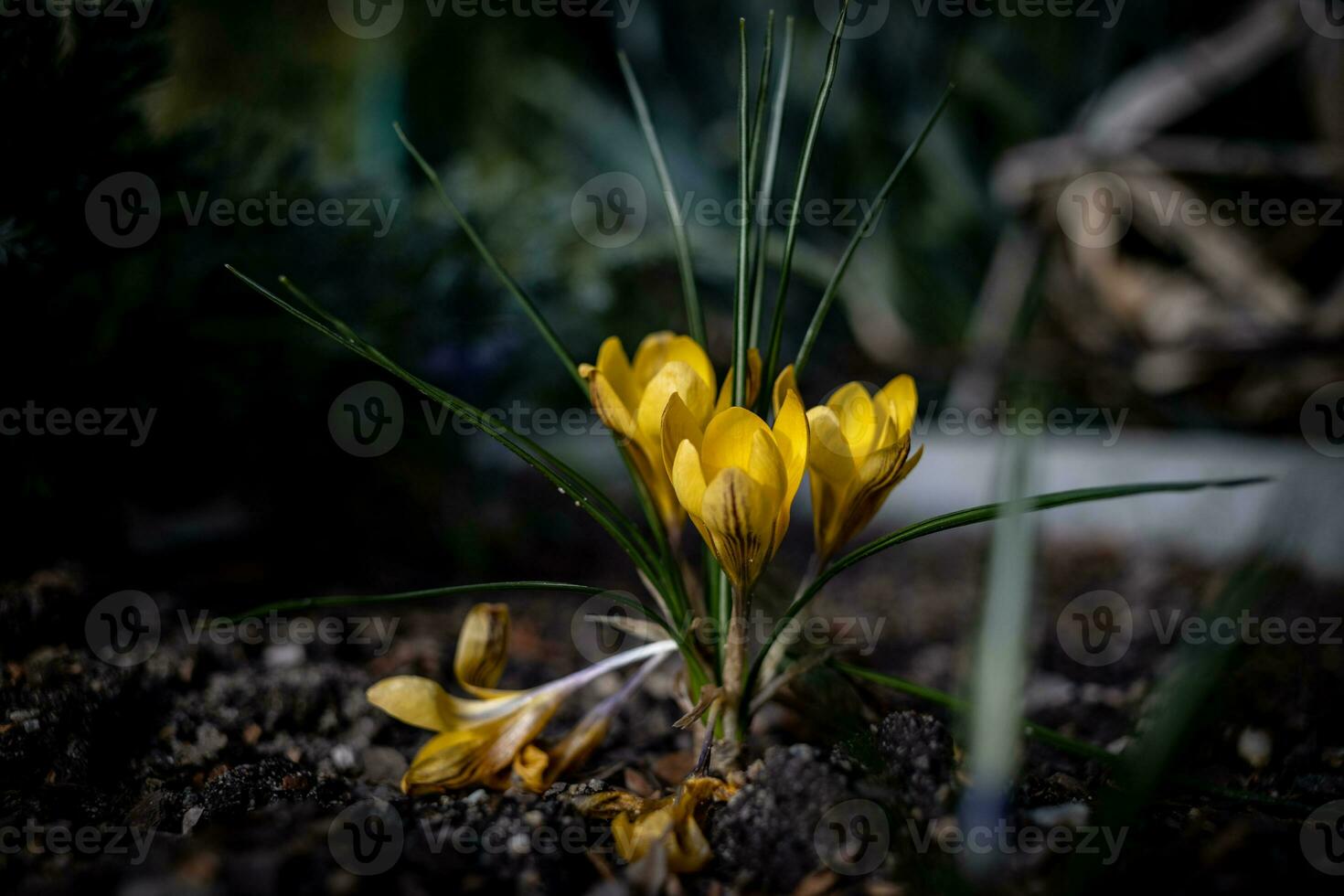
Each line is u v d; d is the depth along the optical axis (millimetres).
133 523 464
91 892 252
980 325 844
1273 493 590
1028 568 250
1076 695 403
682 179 1018
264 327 450
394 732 363
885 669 429
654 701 394
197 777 326
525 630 464
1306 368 752
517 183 661
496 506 614
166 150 397
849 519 299
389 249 518
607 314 771
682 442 283
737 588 292
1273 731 355
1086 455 659
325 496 534
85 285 401
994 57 973
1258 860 268
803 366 314
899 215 991
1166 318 812
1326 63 756
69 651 359
